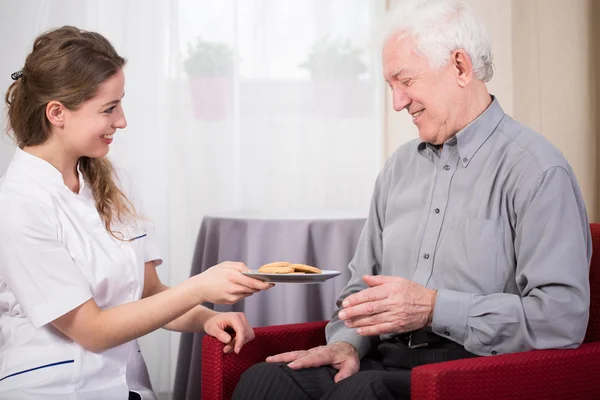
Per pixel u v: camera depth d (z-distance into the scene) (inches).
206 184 128.9
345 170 133.6
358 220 89.7
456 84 59.2
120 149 125.2
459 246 57.9
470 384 45.3
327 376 56.1
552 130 118.6
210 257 95.0
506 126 59.2
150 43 125.3
